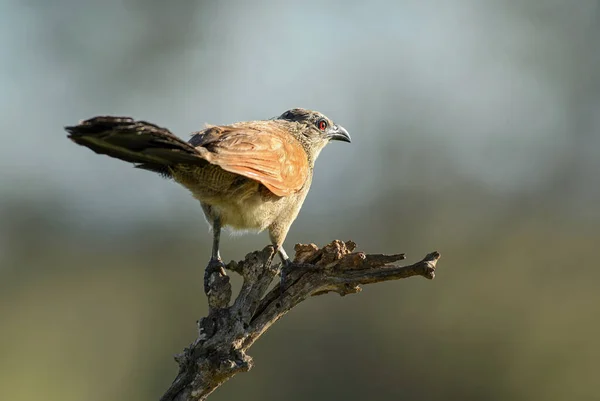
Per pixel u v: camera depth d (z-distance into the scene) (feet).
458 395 50.24
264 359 49.44
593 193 60.64
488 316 52.70
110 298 60.70
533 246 57.52
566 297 53.67
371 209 60.64
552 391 50.08
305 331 50.52
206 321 19.75
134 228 63.26
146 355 57.16
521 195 60.29
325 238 60.29
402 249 59.57
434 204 60.29
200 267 61.31
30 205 64.03
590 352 50.57
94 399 54.24
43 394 53.67
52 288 61.98
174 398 19.22
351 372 50.06
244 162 21.90
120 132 18.57
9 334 58.34
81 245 63.77
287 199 24.49
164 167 21.30
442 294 53.47
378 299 51.65
